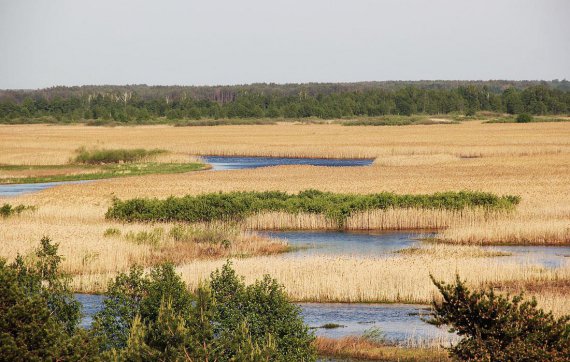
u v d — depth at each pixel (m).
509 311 20.92
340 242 52.47
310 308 33.16
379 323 30.45
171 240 49.50
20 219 59.22
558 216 58.75
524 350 19.83
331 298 34.50
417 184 81.94
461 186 78.88
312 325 30.22
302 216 59.50
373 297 34.44
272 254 47.34
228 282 23.19
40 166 116.50
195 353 18.53
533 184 79.75
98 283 36.97
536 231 51.62
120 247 45.16
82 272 40.62
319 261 41.28
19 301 18.09
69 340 18.12
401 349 26.47
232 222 58.03
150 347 18.67
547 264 42.25
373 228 58.84
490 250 47.72
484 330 20.81
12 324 17.83
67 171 108.19
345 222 59.06
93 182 91.31
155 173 104.50
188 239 50.72
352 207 59.94
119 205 61.53
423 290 34.19
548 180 83.75
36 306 18.28
